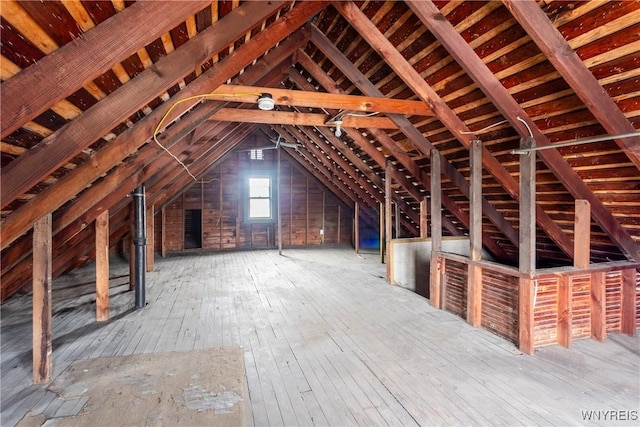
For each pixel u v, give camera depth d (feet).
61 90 3.76
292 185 29.60
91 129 5.00
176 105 7.54
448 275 12.38
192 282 16.88
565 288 9.32
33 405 6.66
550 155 8.97
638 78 6.60
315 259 23.49
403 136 13.97
